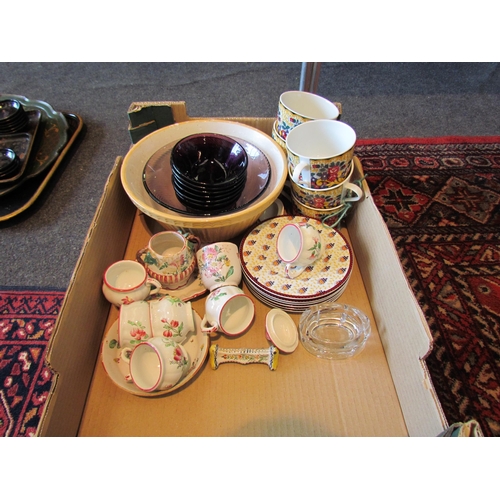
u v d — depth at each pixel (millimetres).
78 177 1424
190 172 718
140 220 815
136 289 625
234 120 850
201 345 614
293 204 779
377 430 551
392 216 1290
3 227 1263
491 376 934
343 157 654
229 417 561
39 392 912
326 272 647
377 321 653
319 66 1199
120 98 1767
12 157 1215
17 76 1882
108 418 558
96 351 617
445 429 458
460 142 1543
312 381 595
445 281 1114
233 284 649
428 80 1870
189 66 1951
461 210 1304
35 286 1118
